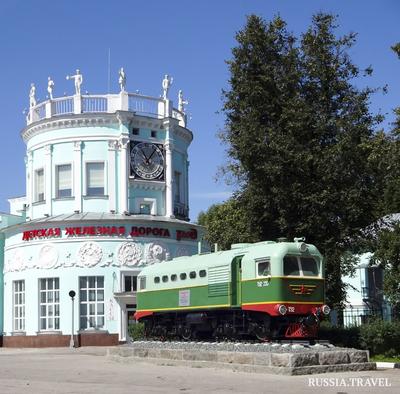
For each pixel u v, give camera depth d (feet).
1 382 63.77
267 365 64.54
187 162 159.74
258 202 93.30
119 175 144.66
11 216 160.25
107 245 137.90
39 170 150.71
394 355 82.69
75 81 147.84
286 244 77.51
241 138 91.76
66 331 136.05
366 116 94.07
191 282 91.81
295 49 95.04
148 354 82.48
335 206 90.17
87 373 71.31
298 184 89.61
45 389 56.75
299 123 89.86
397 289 82.94
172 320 99.45
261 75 93.40
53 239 139.23
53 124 146.72
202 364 72.49
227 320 86.22
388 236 83.61
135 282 138.82
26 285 142.20
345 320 115.96
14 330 144.77
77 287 136.87
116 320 135.85
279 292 75.56
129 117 145.28
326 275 93.71
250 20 96.27
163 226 142.51
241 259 82.43
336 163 89.51
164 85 152.56
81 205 143.23
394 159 76.43
